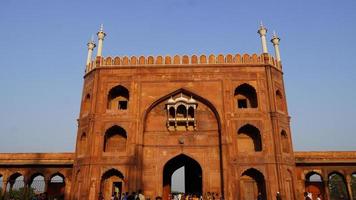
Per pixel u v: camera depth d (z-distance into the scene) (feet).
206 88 57.11
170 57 59.57
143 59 59.62
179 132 55.47
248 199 52.54
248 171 53.88
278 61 62.23
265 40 60.64
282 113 57.00
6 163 61.82
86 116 57.47
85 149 55.57
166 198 59.98
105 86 58.08
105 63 59.98
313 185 60.23
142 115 55.42
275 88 57.77
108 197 53.21
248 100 59.47
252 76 57.82
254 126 54.49
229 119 54.60
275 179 51.19
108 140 57.21
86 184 51.49
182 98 56.03
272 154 52.70
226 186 50.26
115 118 55.42
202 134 55.16
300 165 59.67
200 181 64.34
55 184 63.10
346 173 58.95
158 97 56.80
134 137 53.78
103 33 62.85
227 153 52.19
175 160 60.39
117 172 54.19
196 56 59.57
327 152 60.08
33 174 62.39
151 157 54.24
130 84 57.82
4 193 60.85
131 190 50.52
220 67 58.39
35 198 35.14
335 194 137.80
